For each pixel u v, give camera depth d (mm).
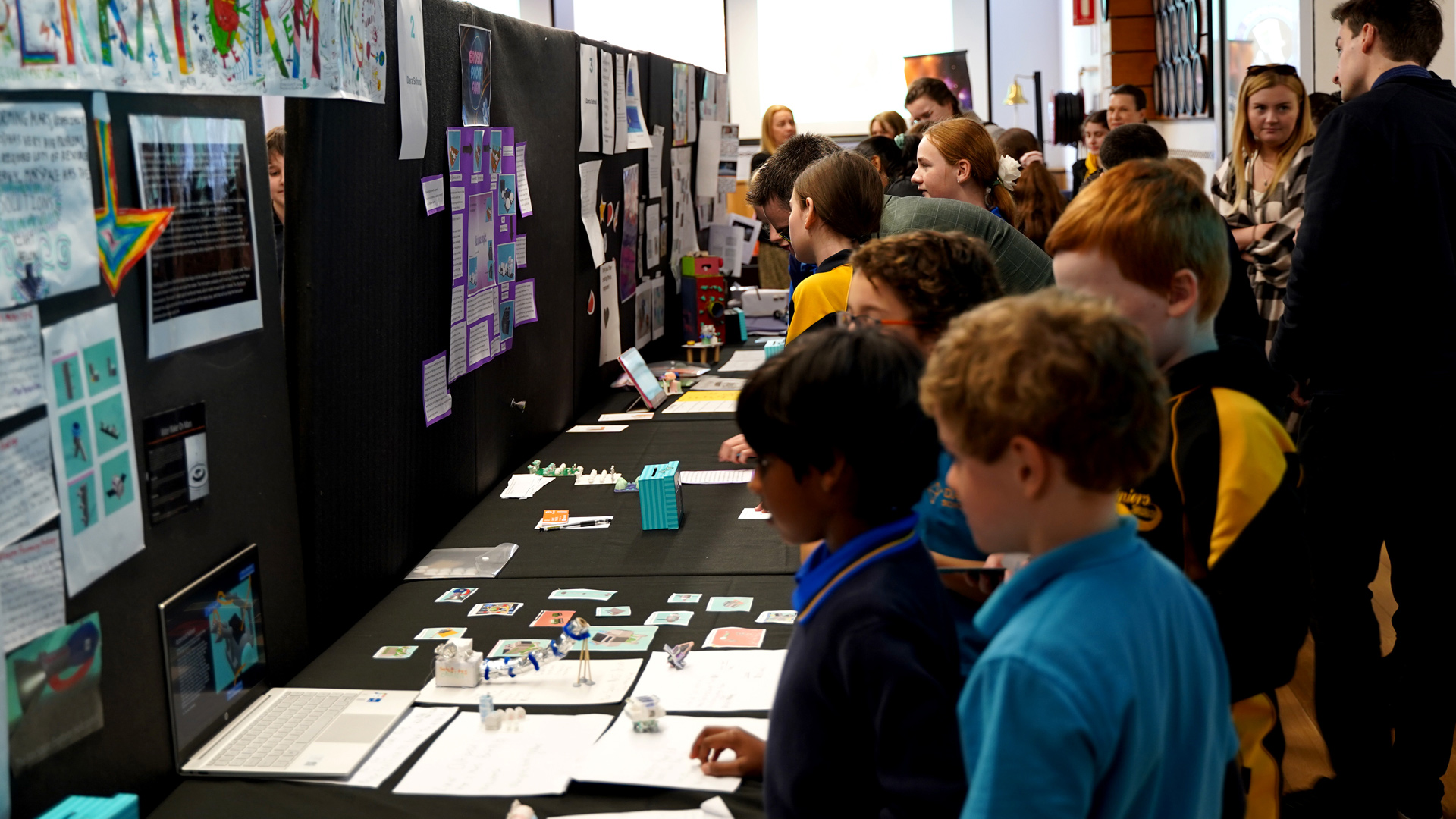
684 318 5328
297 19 1935
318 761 1625
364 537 2281
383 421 2377
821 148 3051
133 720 1525
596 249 4148
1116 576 868
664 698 1785
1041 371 818
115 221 1478
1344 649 2342
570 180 3881
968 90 12117
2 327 1271
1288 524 1188
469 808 1505
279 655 1942
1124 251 1182
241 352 1827
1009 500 872
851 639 1027
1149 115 9469
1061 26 13055
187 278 1650
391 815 1499
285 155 2018
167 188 1597
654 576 2377
